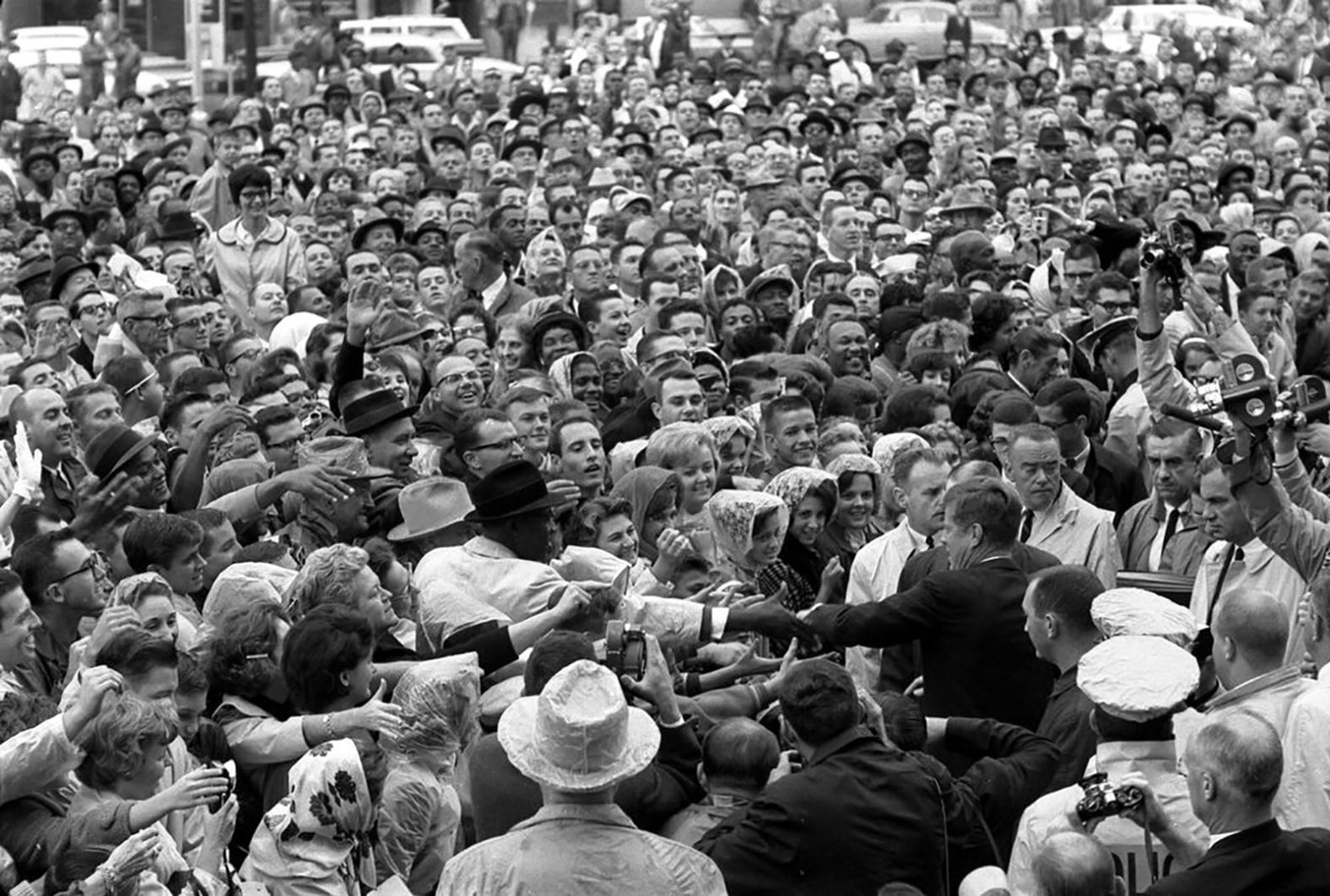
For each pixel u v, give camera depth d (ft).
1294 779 25.14
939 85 121.19
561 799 21.70
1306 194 84.94
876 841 23.48
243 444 38.24
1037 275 63.00
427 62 146.30
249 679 27.14
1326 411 32.19
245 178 66.28
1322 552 29.86
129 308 52.11
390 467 37.78
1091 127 106.73
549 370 50.60
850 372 50.90
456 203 74.84
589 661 22.13
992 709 29.25
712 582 32.71
